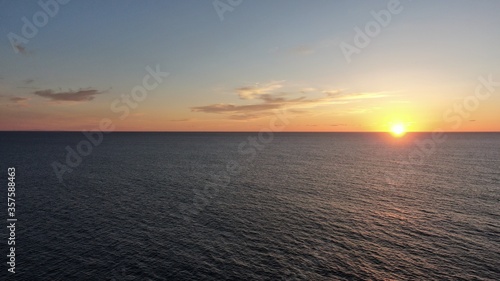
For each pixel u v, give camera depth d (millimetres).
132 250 30641
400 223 39000
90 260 28281
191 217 41500
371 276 26078
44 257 28625
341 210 44812
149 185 61906
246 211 44344
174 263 28125
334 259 29156
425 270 26938
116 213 42656
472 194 53938
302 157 120875
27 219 39344
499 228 36594
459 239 33500
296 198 52000
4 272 25734
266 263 28359
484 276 25750
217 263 28266
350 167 90375
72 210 43625
